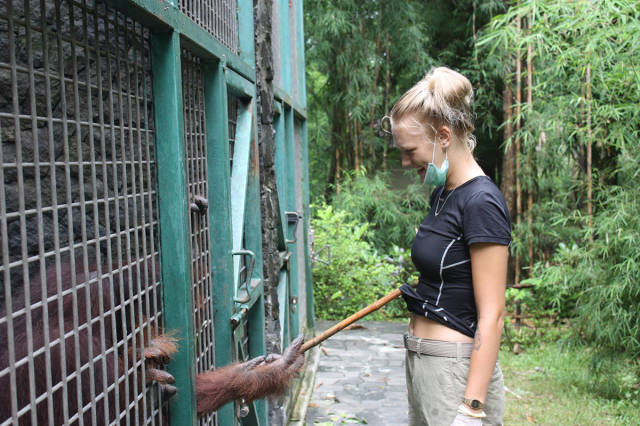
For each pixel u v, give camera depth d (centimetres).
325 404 405
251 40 276
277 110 353
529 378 495
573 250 518
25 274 101
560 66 468
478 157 919
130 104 144
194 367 173
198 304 193
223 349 219
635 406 425
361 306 700
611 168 574
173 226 165
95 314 150
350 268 722
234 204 246
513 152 778
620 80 421
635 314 438
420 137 175
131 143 144
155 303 159
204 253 207
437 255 176
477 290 170
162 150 163
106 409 128
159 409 162
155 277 160
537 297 703
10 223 190
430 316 179
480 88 807
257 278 281
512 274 794
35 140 104
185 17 173
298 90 491
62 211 206
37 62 199
